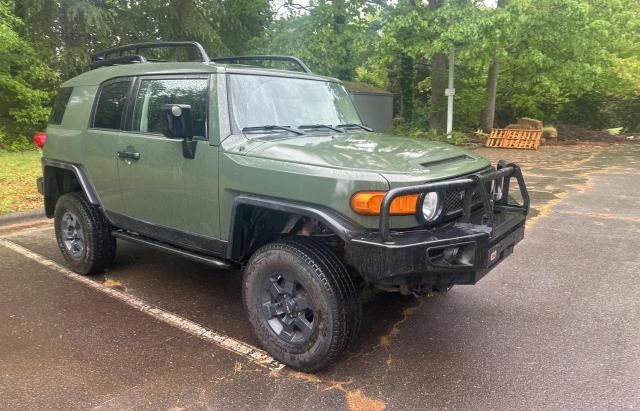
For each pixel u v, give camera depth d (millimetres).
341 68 19766
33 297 4504
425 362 3447
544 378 3227
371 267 2963
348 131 4234
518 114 24078
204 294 4625
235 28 20109
